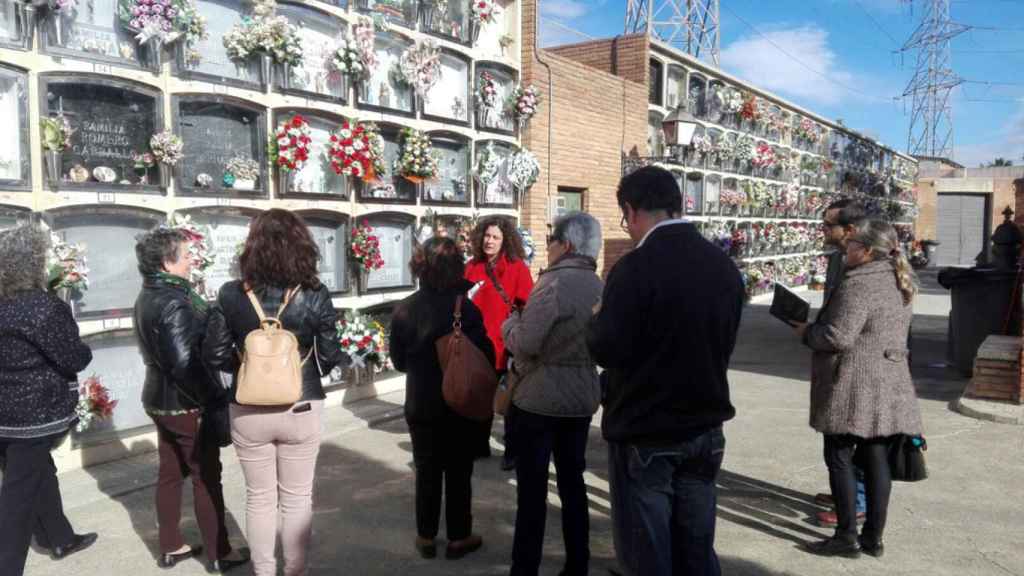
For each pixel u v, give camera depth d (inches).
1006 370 240.8
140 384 187.8
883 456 133.0
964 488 170.7
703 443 90.0
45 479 131.1
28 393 114.3
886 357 129.0
